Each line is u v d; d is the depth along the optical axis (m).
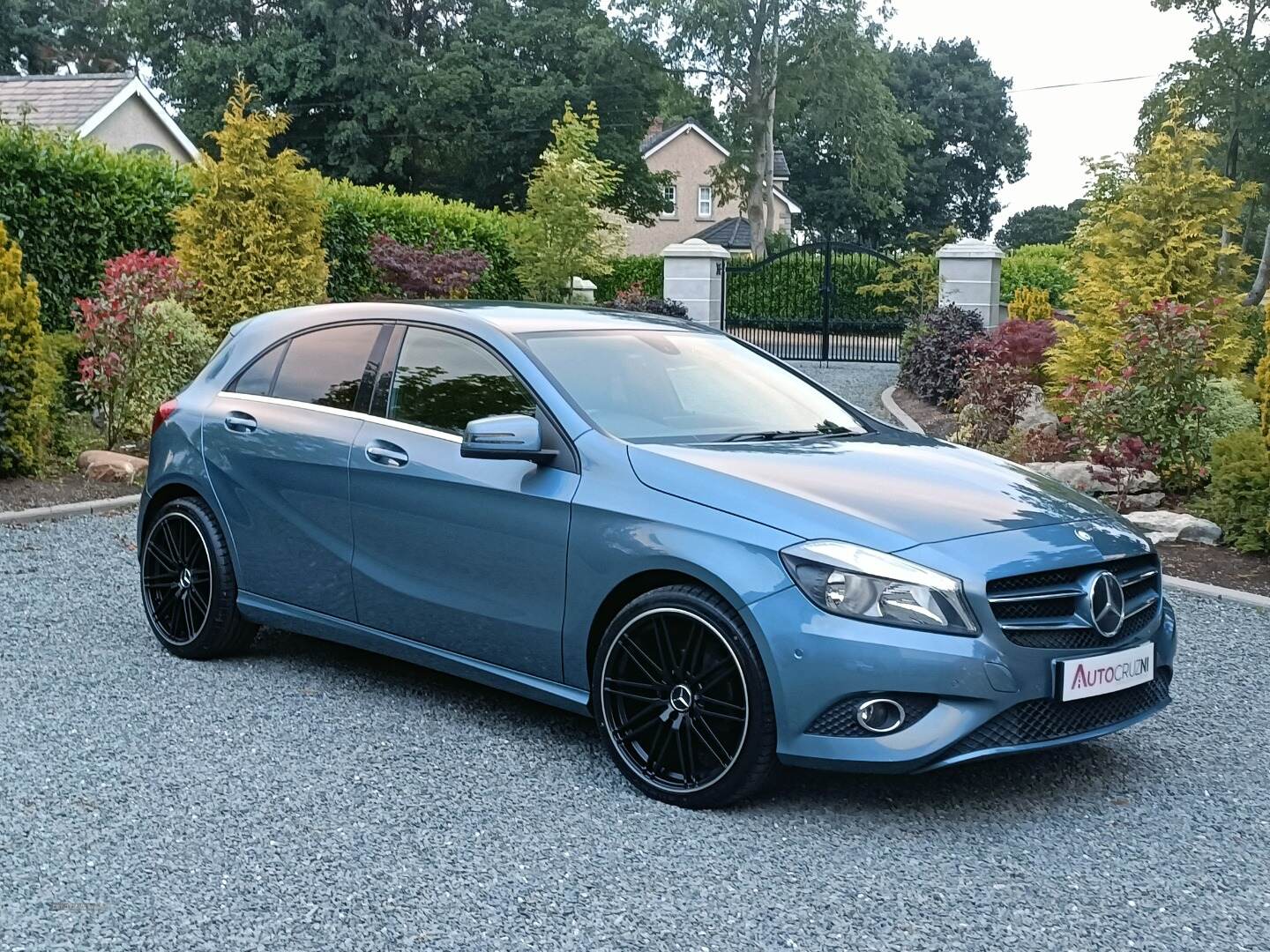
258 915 3.21
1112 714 4.05
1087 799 4.16
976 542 3.88
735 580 3.84
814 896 3.39
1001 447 10.83
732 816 3.94
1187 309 9.59
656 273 29.19
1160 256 10.92
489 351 4.78
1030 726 3.83
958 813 4.01
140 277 10.38
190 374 10.90
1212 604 6.97
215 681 5.29
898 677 3.67
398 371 5.01
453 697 5.13
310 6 43.00
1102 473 9.12
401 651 4.88
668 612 4.00
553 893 3.38
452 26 48.22
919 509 4.03
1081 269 13.21
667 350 5.14
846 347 25.11
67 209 13.23
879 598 3.72
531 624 4.39
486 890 3.38
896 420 15.28
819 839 3.78
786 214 61.81
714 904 3.33
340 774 4.23
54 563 7.37
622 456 4.28
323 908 3.26
